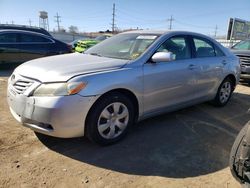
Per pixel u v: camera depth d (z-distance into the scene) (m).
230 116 5.28
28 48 10.32
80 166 3.25
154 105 4.21
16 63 10.15
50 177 3.00
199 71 4.86
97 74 3.48
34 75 3.47
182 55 4.66
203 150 3.79
